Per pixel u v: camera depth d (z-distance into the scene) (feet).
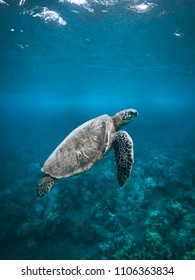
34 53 60.03
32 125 203.21
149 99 218.79
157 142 86.79
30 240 30.25
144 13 39.04
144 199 37.78
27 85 114.83
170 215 30.94
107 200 35.53
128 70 79.61
